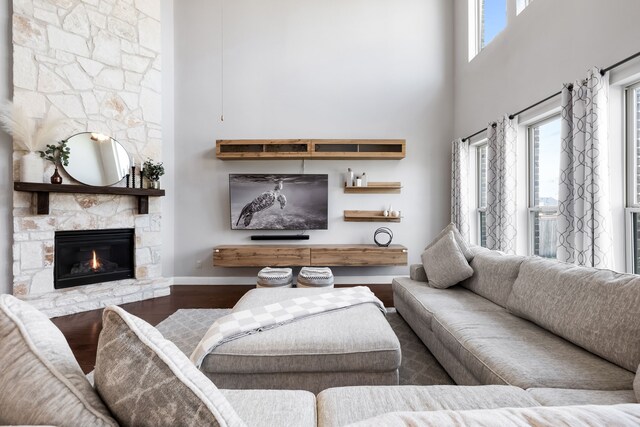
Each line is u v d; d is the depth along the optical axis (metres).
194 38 4.50
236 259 4.12
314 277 3.16
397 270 4.56
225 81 4.52
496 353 1.44
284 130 4.53
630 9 2.00
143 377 0.59
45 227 3.25
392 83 4.55
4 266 3.13
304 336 1.58
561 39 2.57
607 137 2.16
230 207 4.44
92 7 3.62
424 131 4.55
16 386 0.58
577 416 0.60
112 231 3.78
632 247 2.21
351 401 1.02
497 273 2.28
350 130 4.54
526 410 0.63
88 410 0.56
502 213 3.28
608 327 1.33
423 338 2.31
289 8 4.52
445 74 4.55
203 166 4.51
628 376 1.22
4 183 3.12
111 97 3.77
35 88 3.23
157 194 3.94
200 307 3.41
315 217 4.47
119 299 3.55
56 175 3.26
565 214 2.46
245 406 0.99
